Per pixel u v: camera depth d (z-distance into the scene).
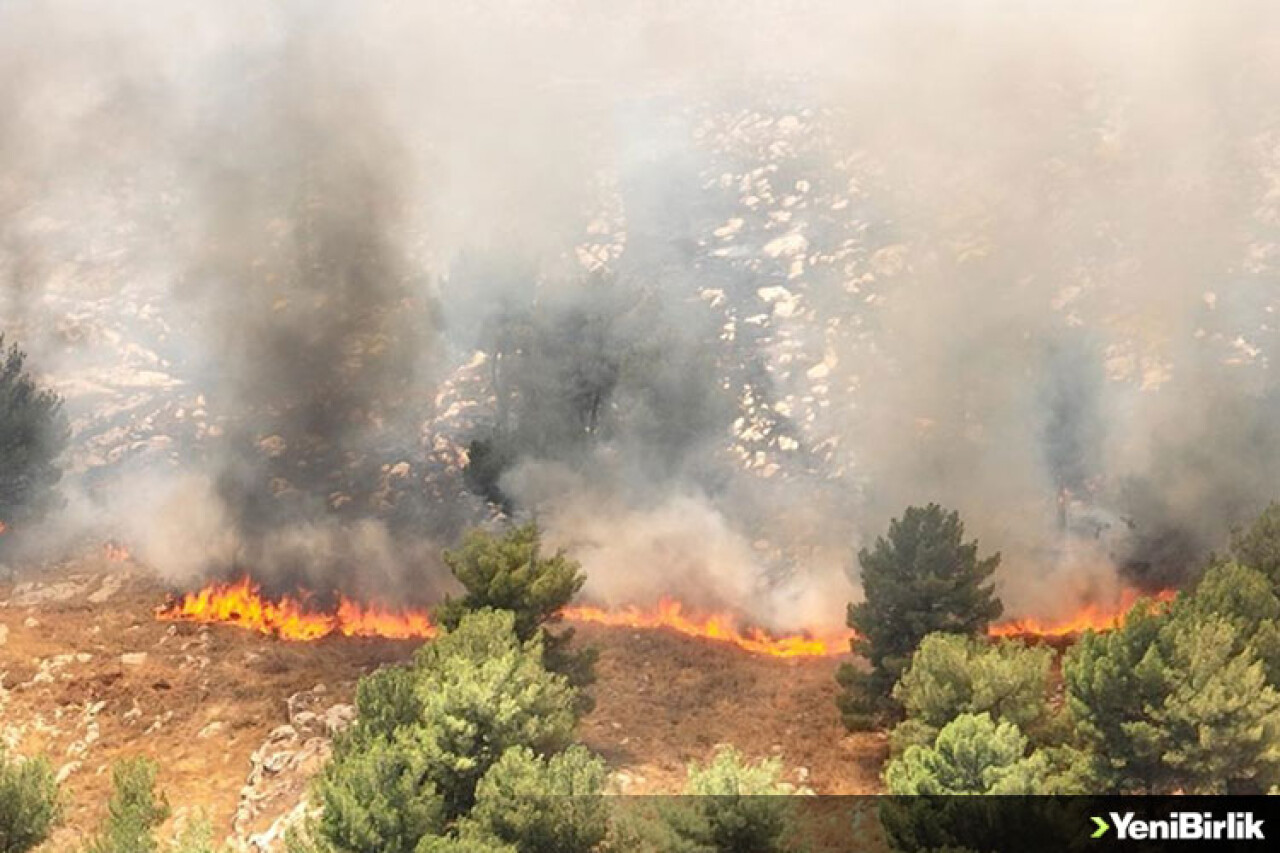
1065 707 19.75
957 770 17.50
